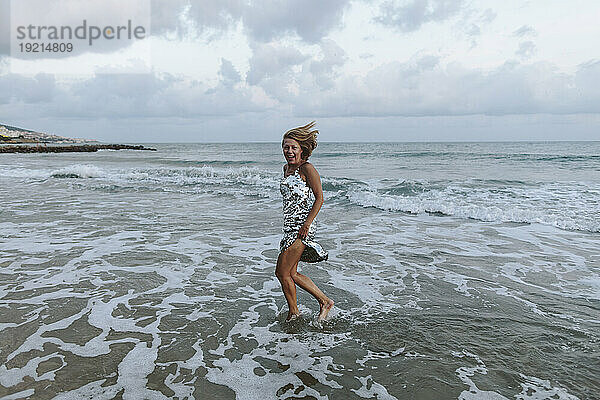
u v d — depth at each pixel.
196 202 11.17
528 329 3.52
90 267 5.27
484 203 10.37
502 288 4.59
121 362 2.99
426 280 4.88
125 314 3.85
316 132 3.70
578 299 4.23
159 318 3.78
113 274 5.01
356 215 9.29
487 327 3.57
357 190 12.98
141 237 7.00
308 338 3.42
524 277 4.97
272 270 5.25
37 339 3.32
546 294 4.39
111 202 11.01
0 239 6.70
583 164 23.75
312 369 2.94
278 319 3.79
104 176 17.80
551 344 3.25
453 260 5.72
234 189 13.84
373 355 3.13
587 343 3.26
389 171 20.69
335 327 3.61
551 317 3.77
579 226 7.69
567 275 5.04
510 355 3.09
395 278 4.96
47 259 5.60
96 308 3.97
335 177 17.22
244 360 3.07
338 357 3.11
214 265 5.44
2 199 11.35
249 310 3.99
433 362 3.01
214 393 2.64
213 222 8.38
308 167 3.65
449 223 8.33
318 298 3.82
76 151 53.06
